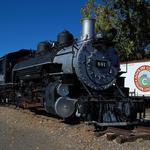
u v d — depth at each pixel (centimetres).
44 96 1411
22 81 1797
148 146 906
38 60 1563
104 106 1177
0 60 2177
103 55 1320
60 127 1212
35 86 1586
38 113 1680
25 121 1394
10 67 2048
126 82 2141
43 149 879
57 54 1427
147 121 1352
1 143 951
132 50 2775
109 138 977
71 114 1234
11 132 1134
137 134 1009
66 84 1280
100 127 1153
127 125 1184
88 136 1036
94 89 1297
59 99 1254
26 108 1736
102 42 1305
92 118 1177
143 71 2031
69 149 882
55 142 967
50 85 1347
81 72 1272
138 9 2819
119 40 2784
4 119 1484
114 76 1338
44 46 1691
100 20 2739
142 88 2033
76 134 1075
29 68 1664
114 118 1185
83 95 1285
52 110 1320
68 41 1471
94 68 1296
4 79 2075
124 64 2175
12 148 888
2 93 2259
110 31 1343
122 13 2828
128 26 2822
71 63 1305
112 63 1340
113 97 1277
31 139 1011
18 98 1859
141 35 2853
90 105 1162
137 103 1223
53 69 1408
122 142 946
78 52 1283
